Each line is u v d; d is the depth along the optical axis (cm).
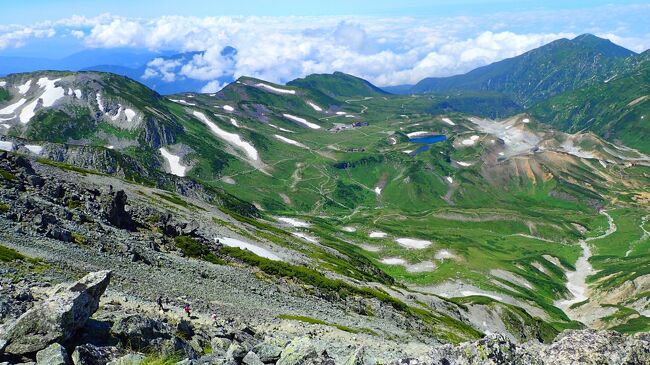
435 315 13638
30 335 2023
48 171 12794
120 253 6625
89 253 5916
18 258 4666
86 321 2298
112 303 3941
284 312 6688
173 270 6900
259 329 4891
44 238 5825
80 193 8962
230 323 4388
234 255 10069
